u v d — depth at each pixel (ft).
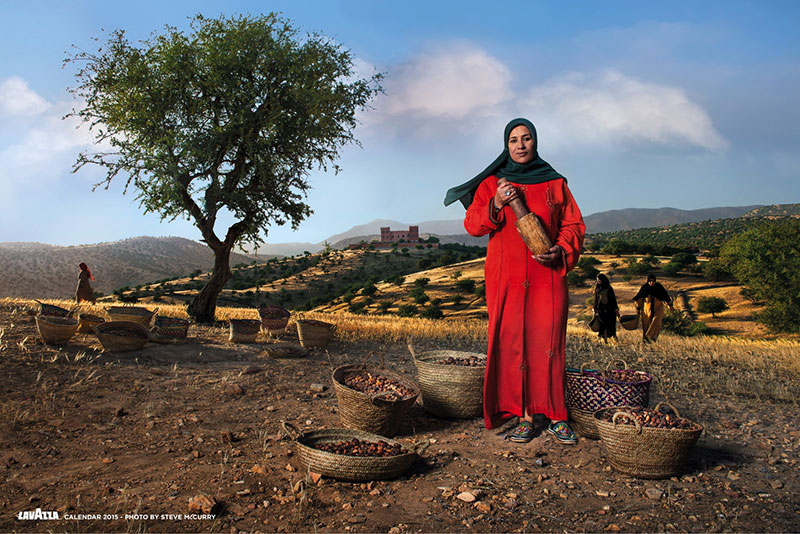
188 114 53.62
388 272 518.78
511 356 16.80
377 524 10.69
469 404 18.51
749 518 11.31
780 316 169.58
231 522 10.53
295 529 10.36
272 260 617.62
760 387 25.23
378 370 19.10
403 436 16.94
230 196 52.90
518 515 11.29
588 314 199.21
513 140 16.81
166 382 22.49
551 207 16.31
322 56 57.21
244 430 16.89
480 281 323.37
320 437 14.47
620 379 18.04
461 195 17.88
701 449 16.16
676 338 47.42
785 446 16.71
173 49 52.31
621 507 11.80
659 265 301.02
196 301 55.11
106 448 14.52
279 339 38.65
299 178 59.11
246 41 53.47
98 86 51.80
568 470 14.11
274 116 52.90
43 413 16.85
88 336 30.48
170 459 13.96
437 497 12.16
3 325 30.55
